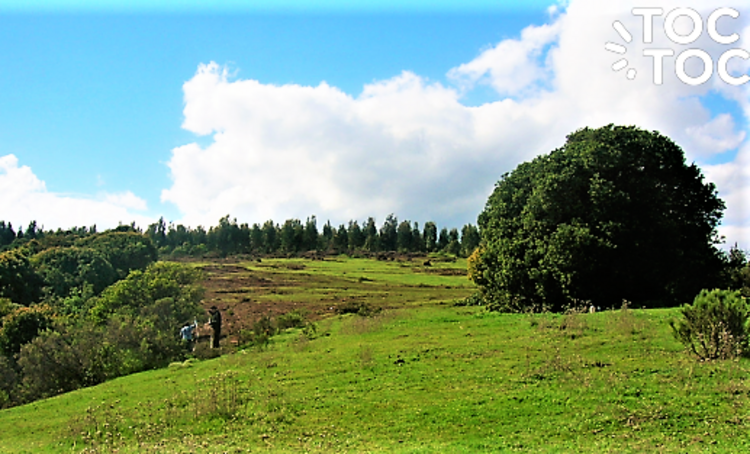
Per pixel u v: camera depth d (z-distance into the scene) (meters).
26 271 61.50
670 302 28.42
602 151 29.03
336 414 12.98
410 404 13.24
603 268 28.08
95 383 26.67
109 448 11.62
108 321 31.67
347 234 178.88
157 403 16.12
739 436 9.78
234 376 18.81
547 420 11.37
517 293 31.45
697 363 14.59
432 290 80.50
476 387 14.21
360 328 26.88
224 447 11.12
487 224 37.44
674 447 9.45
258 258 136.12
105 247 81.12
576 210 29.17
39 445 13.30
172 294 40.25
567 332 19.77
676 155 30.95
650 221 28.62
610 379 13.59
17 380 28.91
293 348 23.91
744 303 15.80
